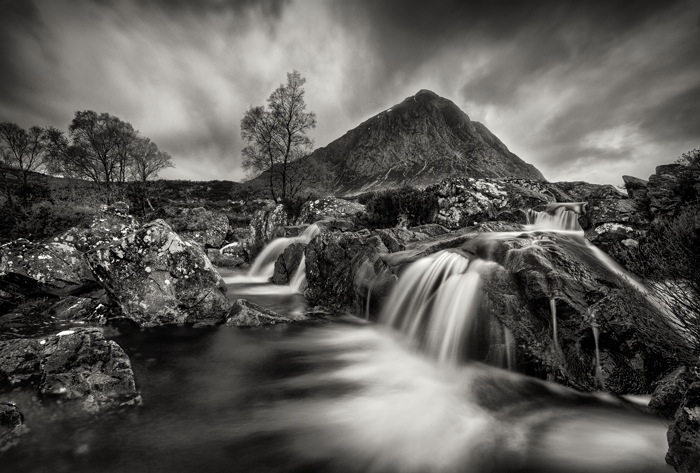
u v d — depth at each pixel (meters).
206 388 5.80
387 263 9.77
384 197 17.78
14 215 23.34
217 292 9.83
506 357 6.19
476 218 15.10
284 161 34.38
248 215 43.41
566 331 5.87
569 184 20.86
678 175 8.31
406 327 8.41
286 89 33.94
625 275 6.79
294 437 4.55
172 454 4.08
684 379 4.75
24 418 4.35
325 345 8.03
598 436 4.49
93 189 40.34
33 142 34.06
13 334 7.49
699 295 5.08
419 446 4.42
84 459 3.88
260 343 8.00
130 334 8.09
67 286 9.96
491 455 4.21
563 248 7.43
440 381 6.30
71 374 5.03
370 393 5.81
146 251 9.17
